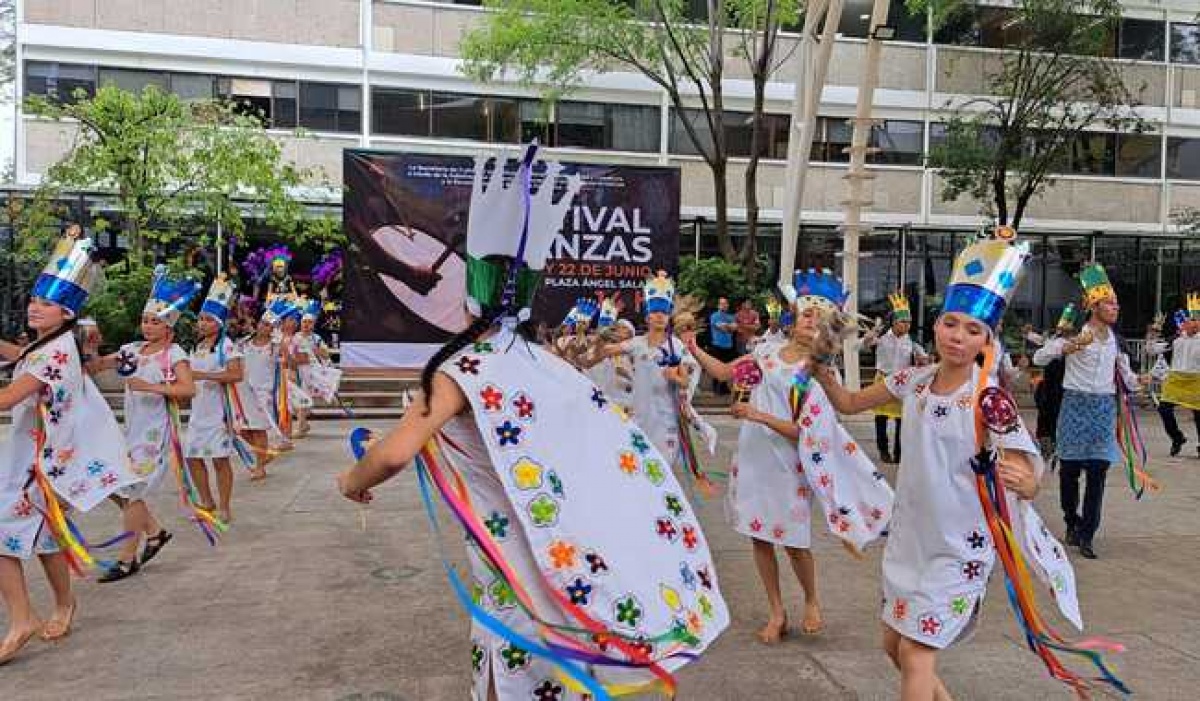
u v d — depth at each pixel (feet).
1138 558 20.40
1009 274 10.23
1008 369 18.43
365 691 12.58
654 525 7.77
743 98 68.90
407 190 51.88
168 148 47.29
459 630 15.11
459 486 7.60
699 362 19.65
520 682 7.52
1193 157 75.72
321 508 24.84
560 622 7.32
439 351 7.70
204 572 18.58
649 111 68.28
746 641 14.71
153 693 12.50
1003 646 14.57
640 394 20.18
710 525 23.36
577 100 67.05
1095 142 73.77
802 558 15.05
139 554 18.60
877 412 34.55
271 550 20.35
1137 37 74.33
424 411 7.31
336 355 59.98
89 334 18.31
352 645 14.39
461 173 52.39
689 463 20.44
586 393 8.08
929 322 72.23
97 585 17.66
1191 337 36.70
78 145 53.36
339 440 38.70
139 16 59.67
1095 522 20.76
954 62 71.26
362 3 63.21
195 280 19.79
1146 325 75.46
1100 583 18.37
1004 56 61.31
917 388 10.78
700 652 7.41
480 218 7.91
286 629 15.14
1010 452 9.84
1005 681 13.14
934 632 9.91
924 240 72.54
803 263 71.05
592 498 7.54
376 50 63.67
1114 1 59.72
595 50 57.62
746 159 69.46
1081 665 13.73
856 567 19.39
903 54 71.05
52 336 14.44
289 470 31.14
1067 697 12.57
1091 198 73.82
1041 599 17.13
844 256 42.65
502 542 7.50
